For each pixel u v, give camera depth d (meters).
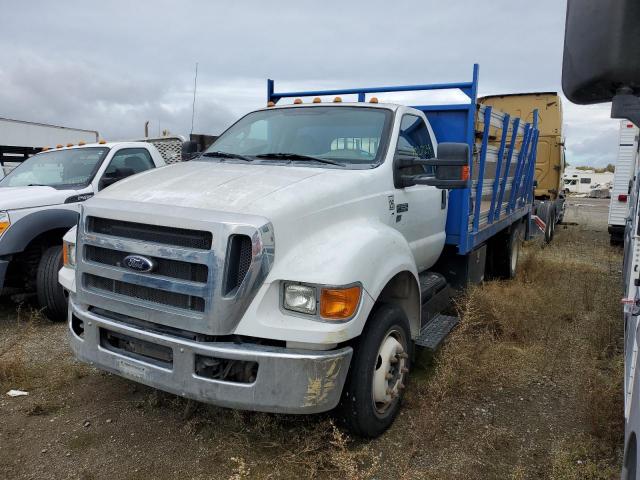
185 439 3.60
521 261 8.84
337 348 3.15
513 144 7.32
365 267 3.27
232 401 3.00
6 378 4.39
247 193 3.27
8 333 5.59
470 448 3.57
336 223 3.51
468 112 5.36
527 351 5.22
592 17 1.55
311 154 4.42
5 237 5.52
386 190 4.11
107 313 3.45
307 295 3.02
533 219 11.92
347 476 3.08
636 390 2.09
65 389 4.29
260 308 3.00
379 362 3.57
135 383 4.39
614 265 10.12
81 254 3.46
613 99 1.59
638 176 5.16
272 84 6.39
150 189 3.51
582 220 21.78
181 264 3.06
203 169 3.97
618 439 3.65
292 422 3.68
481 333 5.34
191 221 3.01
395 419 3.90
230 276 2.95
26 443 3.53
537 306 6.36
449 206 5.60
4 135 15.08
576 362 5.00
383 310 3.60
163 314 3.10
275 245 3.04
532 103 14.26
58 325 5.83
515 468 3.28
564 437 3.74
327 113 4.70
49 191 6.16
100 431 3.69
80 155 7.12
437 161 4.04
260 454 3.43
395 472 3.29
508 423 3.94
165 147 9.62
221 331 2.95
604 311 6.28
